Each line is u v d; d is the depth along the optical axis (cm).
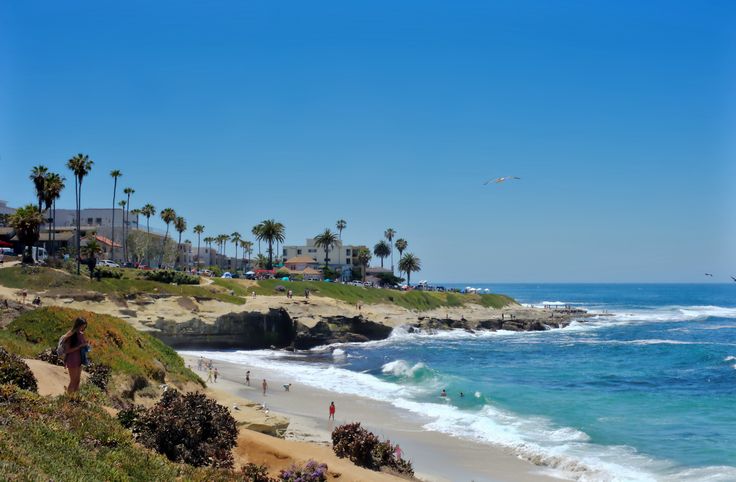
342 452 2373
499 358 7369
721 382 5234
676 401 4350
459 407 4147
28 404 1396
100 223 13212
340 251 18162
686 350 7681
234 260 19575
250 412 3072
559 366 6512
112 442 1389
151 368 3062
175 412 1723
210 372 4978
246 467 1716
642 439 3250
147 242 12850
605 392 4756
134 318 7194
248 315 8038
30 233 7744
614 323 13225
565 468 2792
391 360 7150
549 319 12688
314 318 8744
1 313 3888
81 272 8144
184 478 1388
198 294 8462
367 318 9781
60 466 1122
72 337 1592
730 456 2902
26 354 2336
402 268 18000
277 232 15012
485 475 2688
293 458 2139
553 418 3775
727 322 13350
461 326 11106
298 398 4412
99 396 1916
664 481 2548
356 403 4253
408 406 4153
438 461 2886
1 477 965
